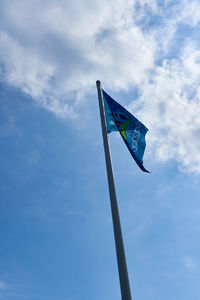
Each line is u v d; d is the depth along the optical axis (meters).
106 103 14.00
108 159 10.21
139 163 12.11
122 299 6.71
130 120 13.20
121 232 7.97
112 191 9.05
